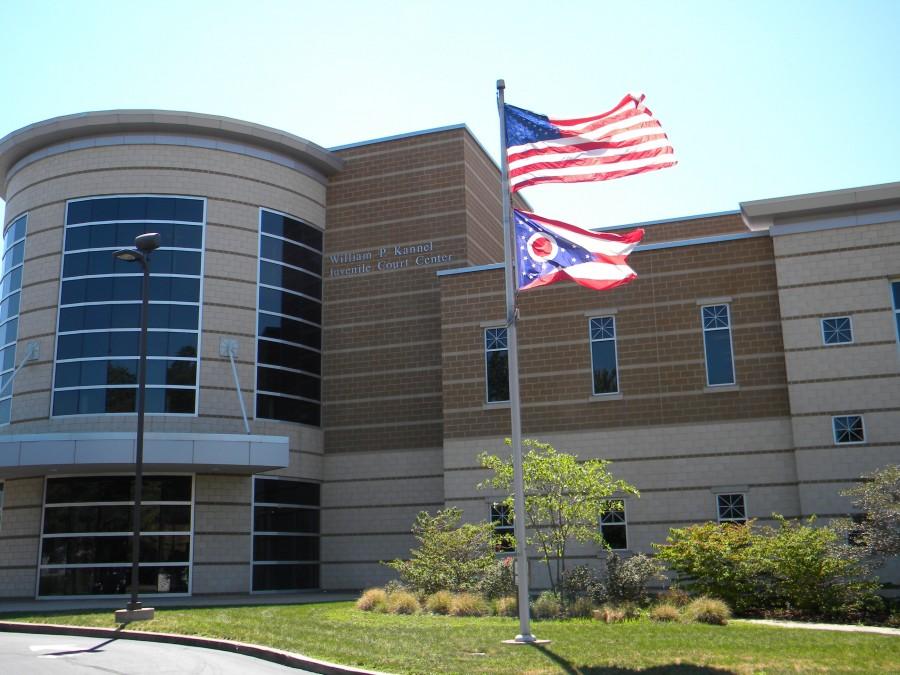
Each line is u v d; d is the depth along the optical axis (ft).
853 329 86.22
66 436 90.22
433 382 110.22
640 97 60.44
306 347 112.68
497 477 78.18
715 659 44.57
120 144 105.70
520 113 60.85
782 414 87.97
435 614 70.38
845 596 66.54
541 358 96.78
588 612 66.39
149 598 94.43
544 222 58.18
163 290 102.37
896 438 83.20
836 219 88.58
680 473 89.97
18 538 98.99
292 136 112.37
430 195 115.14
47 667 47.09
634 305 94.63
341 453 112.27
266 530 103.76
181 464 93.20
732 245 92.63
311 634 56.29
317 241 116.98
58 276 103.24
